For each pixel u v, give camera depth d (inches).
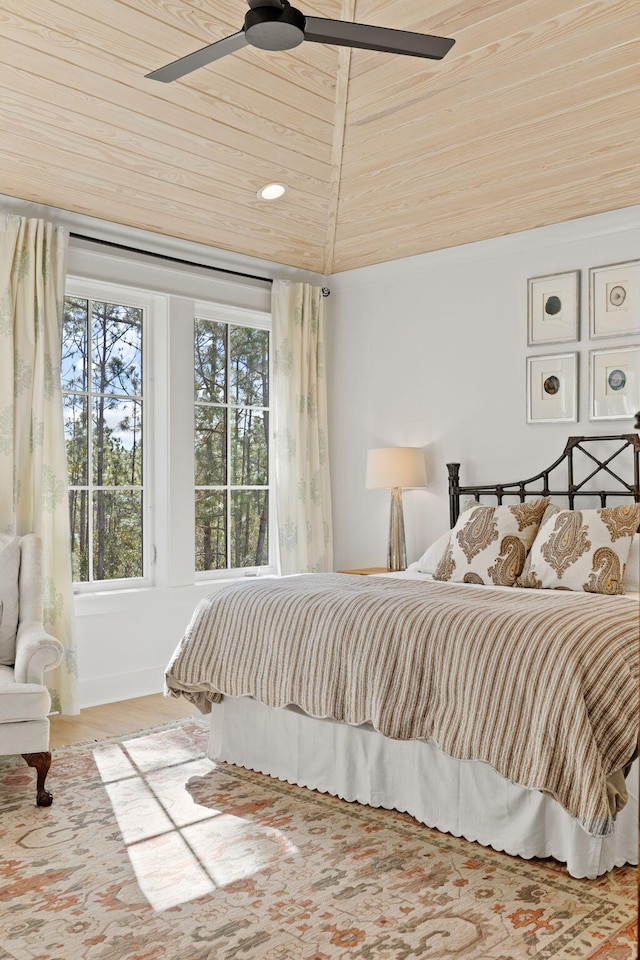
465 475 199.2
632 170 157.8
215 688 135.0
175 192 173.3
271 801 123.3
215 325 210.4
